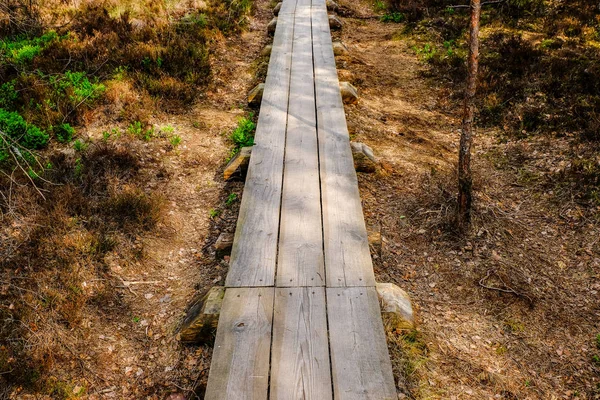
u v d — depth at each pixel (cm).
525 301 416
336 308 344
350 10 1188
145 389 346
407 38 1006
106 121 655
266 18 1150
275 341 318
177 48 853
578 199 519
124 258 453
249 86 812
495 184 566
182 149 630
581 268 446
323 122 600
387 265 451
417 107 761
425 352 365
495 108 710
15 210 473
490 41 930
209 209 535
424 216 507
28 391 335
